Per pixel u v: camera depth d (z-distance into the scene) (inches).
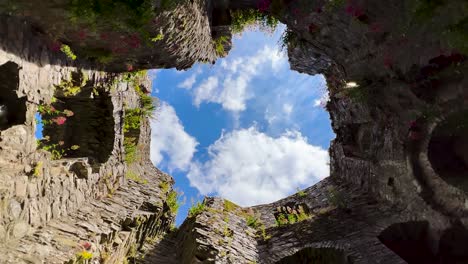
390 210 310.5
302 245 303.4
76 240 218.2
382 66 267.3
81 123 332.2
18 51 183.5
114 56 264.8
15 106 197.0
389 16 223.0
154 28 223.8
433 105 241.9
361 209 335.3
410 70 238.8
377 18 232.1
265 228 377.1
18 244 185.2
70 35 217.9
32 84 201.0
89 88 295.9
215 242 292.7
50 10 185.3
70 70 247.1
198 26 300.8
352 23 257.8
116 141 347.3
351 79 319.6
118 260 284.8
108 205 304.3
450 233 272.1
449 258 282.2
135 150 440.1
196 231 307.0
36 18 190.4
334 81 390.3
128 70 314.3
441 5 182.4
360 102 331.3
